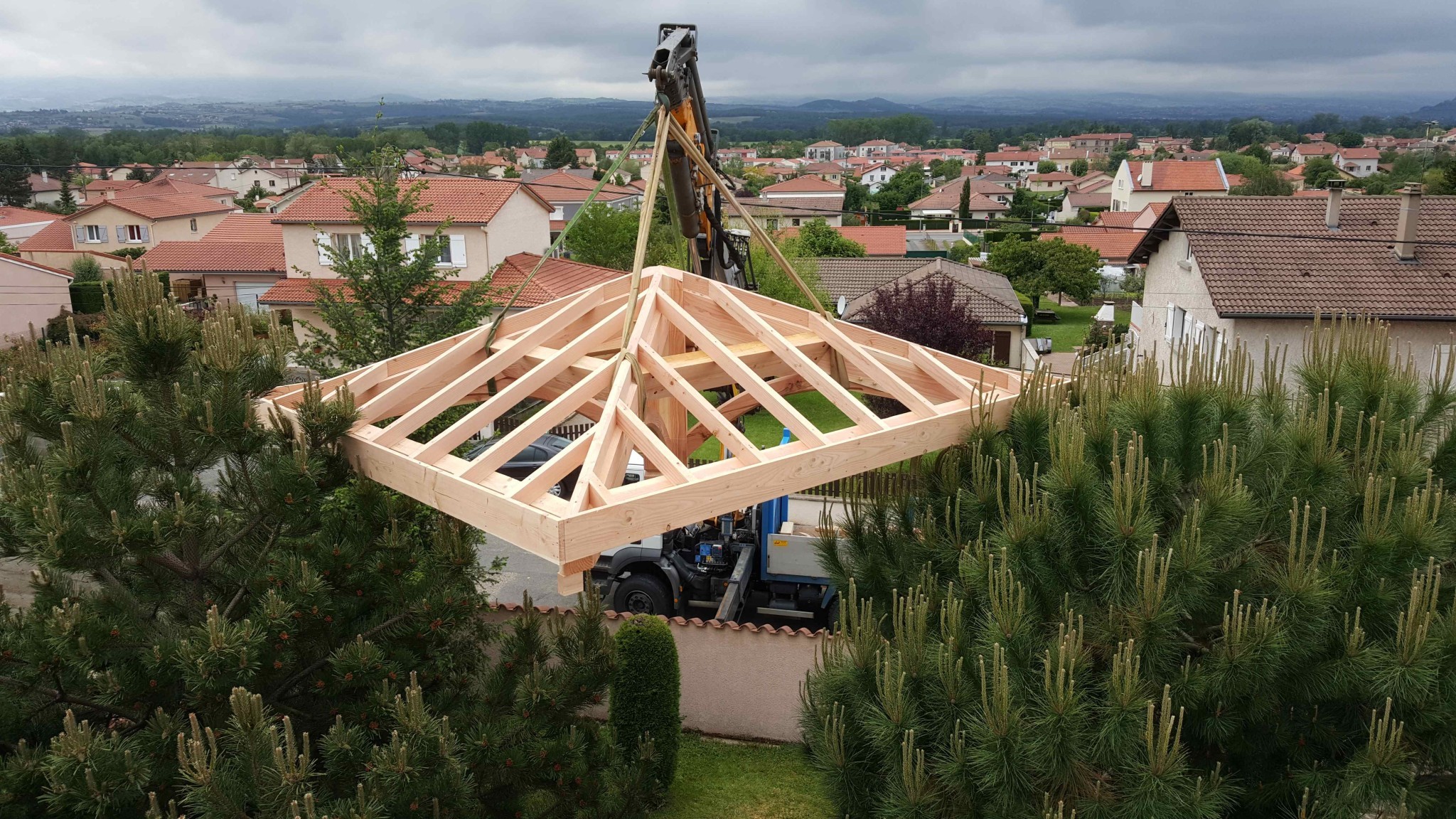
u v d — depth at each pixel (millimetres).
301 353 13758
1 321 32719
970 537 6316
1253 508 5488
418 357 7449
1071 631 4898
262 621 5992
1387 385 6203
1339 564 5449
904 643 5465
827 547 7312
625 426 5617
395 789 5551
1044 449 6270
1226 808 5695
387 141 14242
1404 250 18906
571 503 4828
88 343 6617
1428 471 5562
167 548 6059
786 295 30156
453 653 7332
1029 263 49750
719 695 10578
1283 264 19203
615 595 12617
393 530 6742
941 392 7488
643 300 7227
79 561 5656
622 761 7648
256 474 6520
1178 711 5301
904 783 5258
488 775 6734
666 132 8570
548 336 7188
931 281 27656
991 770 4910
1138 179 85562
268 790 5203
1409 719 5172
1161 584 4973
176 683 6223
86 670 5648
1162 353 23391
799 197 112625
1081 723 4914
